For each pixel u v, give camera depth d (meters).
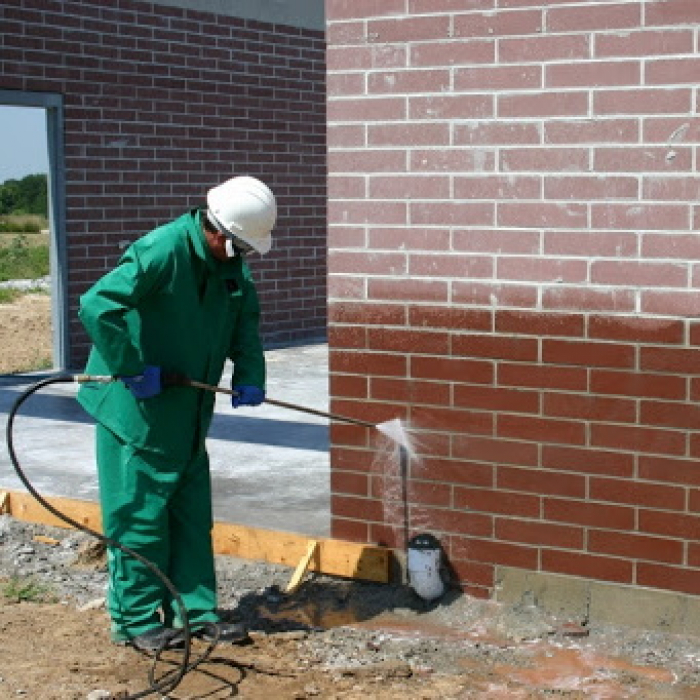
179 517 5.30
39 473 8.03
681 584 5.16
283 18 15.11
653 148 5.00
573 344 5.27
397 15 5.52
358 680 4.85
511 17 5.25
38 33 12.20
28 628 5.48
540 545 5.48
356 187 5.73
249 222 4.88
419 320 5.65
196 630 5.25
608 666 5.00
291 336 15.68
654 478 5.16
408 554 5.70
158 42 13.49
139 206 13.42
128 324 4.97
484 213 5.42
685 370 5.04
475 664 5.04
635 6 4.96
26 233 47.69
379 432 5.85
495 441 5.53
